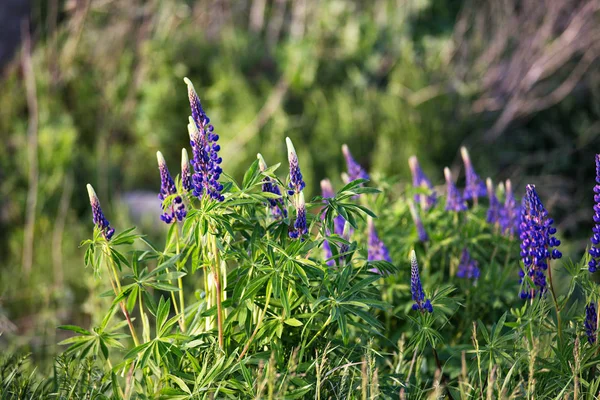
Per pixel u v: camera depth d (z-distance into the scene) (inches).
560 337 107.3
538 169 317.1
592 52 318.0
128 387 99.5
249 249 109.0
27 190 252.8
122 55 307.3
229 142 292.8
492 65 337.7
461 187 296.0
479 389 105.9
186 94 304.5
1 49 293.7
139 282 102.9
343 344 109.1
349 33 334.3
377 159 284.7
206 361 100.4
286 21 372.5
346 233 120.6
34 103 243.3
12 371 119.3
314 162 289.9
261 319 102.8
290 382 102.9
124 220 236.1
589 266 106.6
